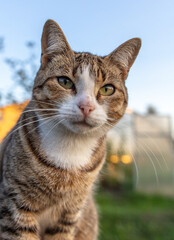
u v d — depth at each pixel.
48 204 0.25
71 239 0.28
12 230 0.24
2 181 0.25
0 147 0.30
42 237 0.28
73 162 0.25
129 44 0.28
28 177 0.24
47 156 0.25
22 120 0.26
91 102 0.24
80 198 0.27
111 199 1.02
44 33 0.26
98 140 0.27
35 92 0.26
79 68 0.25
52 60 0.26
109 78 0.26
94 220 0.36
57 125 0.25
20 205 0.24
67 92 0.24
